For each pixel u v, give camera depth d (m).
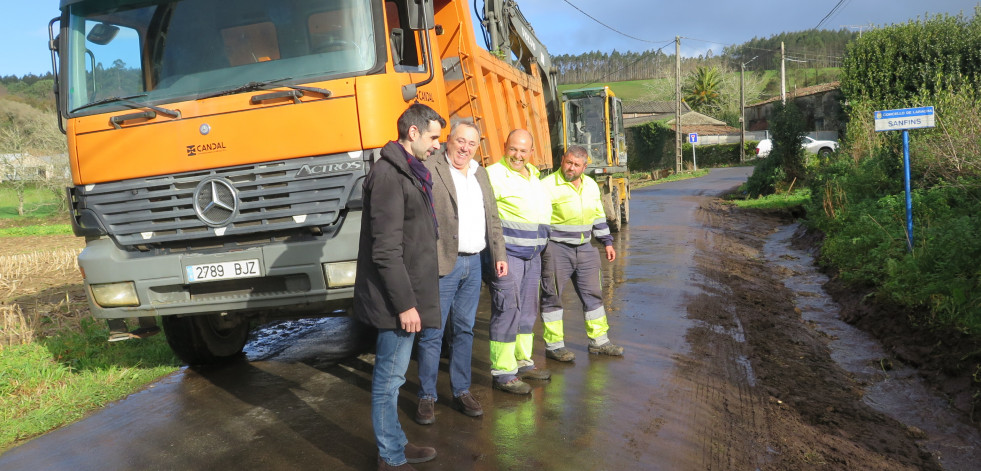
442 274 4.26
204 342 5.95
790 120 21.72
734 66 99.56
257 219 4.94
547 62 13.05
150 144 5.00
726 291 8.66
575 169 5.50
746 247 12.85
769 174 22.02
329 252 4.84
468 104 6.87
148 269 5.02
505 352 5.00
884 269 8.05
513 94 8.99
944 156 9.80
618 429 4.34
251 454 4.16
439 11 6.89
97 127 5.07
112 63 5.24
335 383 5.50
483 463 3.89
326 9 4.99
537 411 4.67
